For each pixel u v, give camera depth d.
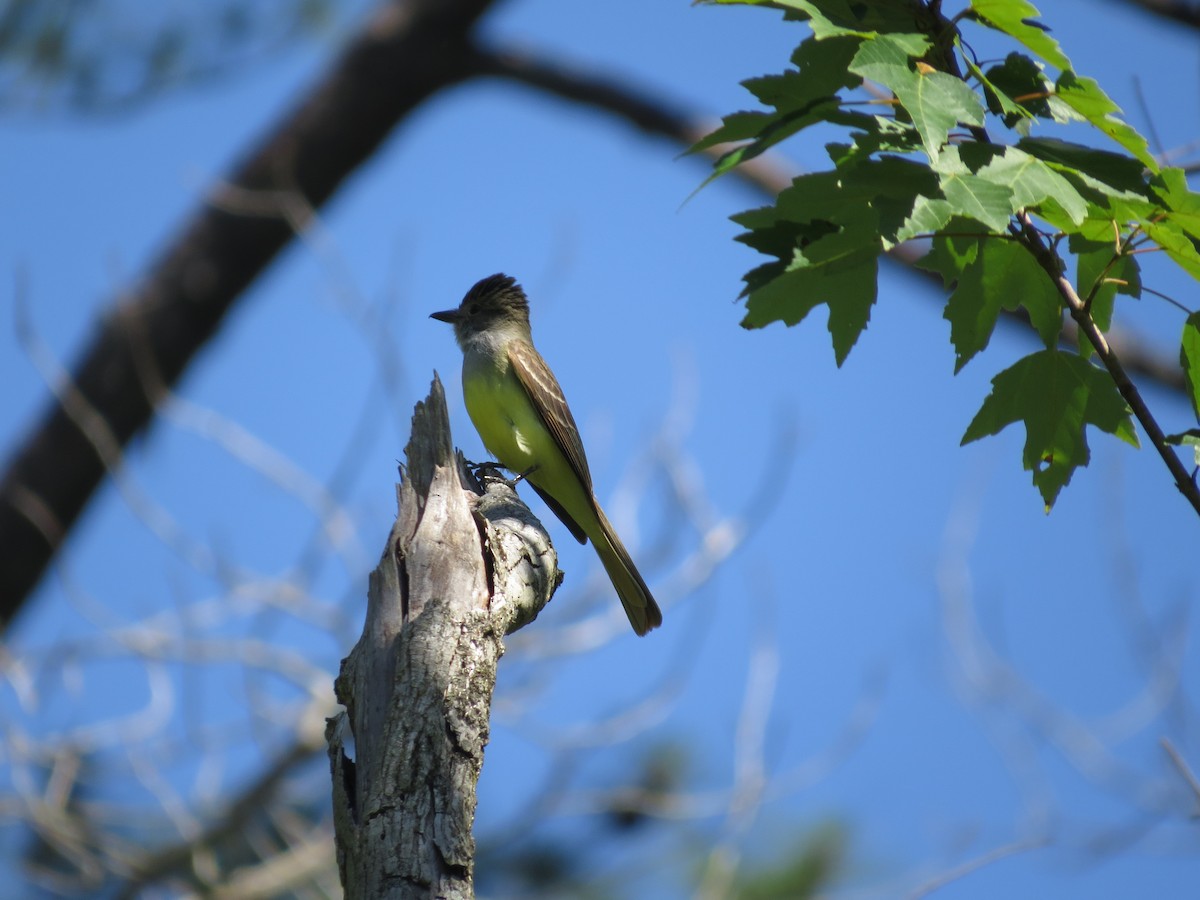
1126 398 6.25
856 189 5.79
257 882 11.93
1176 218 5.93
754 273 6.17
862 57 5.37
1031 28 5.99
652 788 13.44
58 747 11.79
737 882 12.91
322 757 12.74
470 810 5.91
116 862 12.10
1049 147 5.89
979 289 6.75
